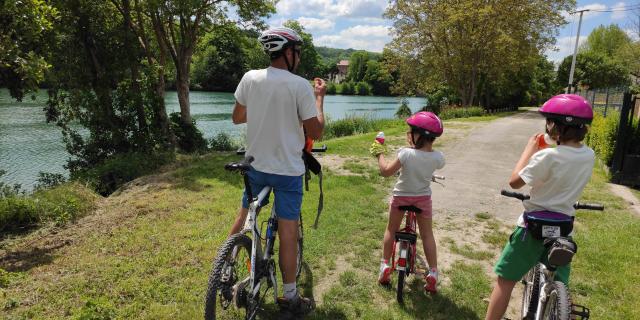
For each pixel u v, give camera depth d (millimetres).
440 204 7086
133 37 14336
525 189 8094
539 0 34750
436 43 37156
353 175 8969
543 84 68625
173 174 9258
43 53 12414
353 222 5938
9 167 14812
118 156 12531
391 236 4125
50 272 4418
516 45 34969
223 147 18328
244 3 18391
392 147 12977
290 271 3404
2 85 9172
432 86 40469
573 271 4605
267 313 3648
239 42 19969
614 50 68938
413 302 3920
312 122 3182
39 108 29359
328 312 3727
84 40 13703
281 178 3213
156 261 4609
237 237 3076
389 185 8211
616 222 6168
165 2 15656
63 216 6215
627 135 8641
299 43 3242
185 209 6617
